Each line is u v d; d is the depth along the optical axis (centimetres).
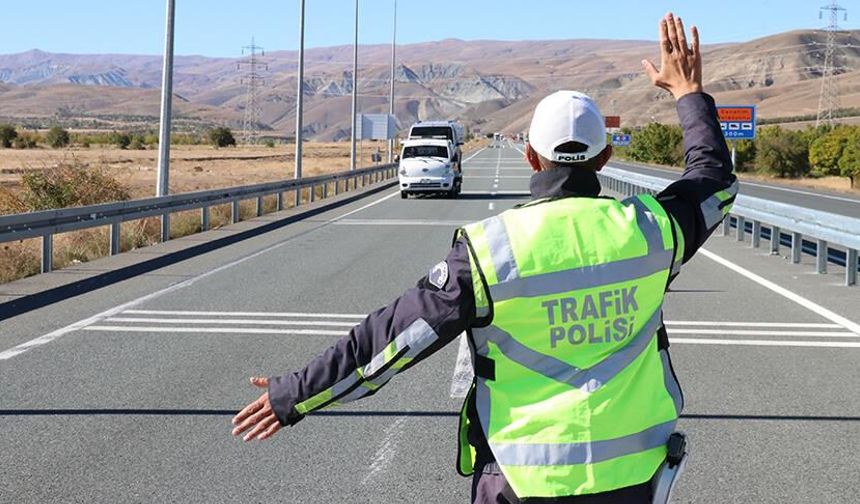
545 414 266
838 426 695
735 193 305
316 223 2483
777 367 882
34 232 1445
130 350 947
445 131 3869
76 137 14600
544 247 271
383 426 696
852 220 1322
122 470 596
